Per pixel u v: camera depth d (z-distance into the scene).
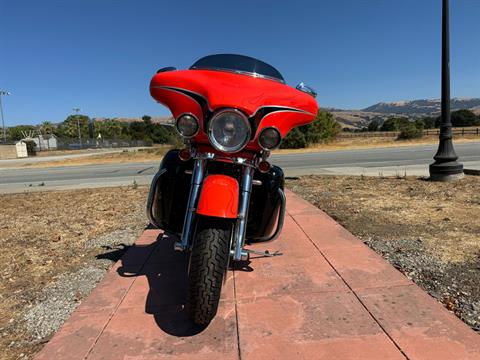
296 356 2.80
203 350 2.92
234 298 3.68
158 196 3.75
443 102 9.73
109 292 3.91
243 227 3.31
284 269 4.29
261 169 3.44
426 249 4.76
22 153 51.97
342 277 4.03
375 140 39.62
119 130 112.12
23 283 4.38
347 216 6.43
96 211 8.06
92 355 2.91
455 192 8.28
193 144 3.48
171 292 3.88
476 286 3.78
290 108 3.46
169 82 3.46
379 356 2.76
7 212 8.47
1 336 3.31
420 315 3.26
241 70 3.78
